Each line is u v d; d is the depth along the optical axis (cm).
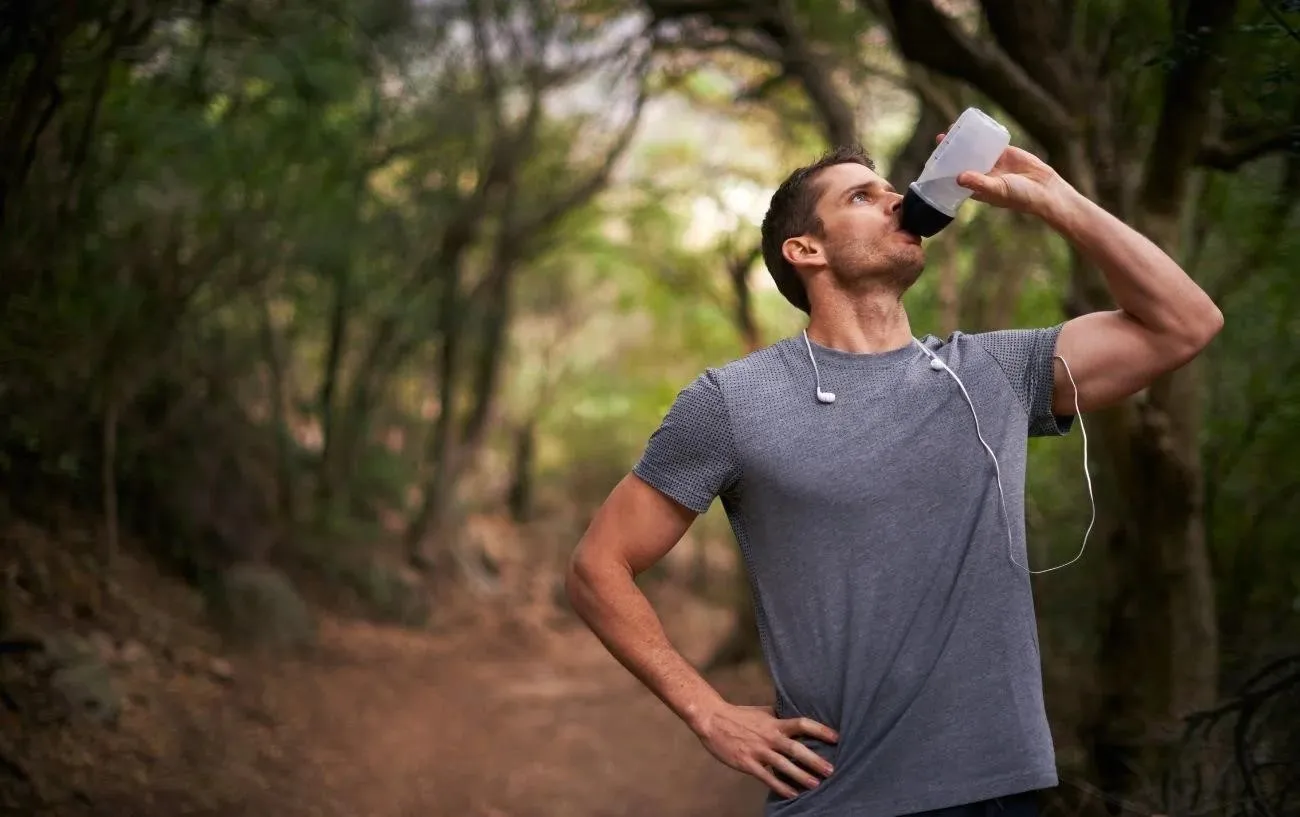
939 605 197
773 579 204
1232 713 369
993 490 201
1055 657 500
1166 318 204
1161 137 385
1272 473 459
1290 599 430
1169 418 405
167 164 784
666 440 211
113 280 790
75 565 791
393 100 1077
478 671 1109
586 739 827
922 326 816
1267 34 322
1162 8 421
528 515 2097
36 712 577
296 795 605
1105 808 374
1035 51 434
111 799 529
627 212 1586
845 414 204
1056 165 436
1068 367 209
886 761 194
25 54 500
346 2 803
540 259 1669
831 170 224
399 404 1628
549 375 2266
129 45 563
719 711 206
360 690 897
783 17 870
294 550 1223
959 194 212
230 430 1102
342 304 1245
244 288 991
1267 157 442
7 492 777
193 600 919
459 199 1383
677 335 2145
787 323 1542
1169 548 412
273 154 853
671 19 955
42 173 586
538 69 1341
